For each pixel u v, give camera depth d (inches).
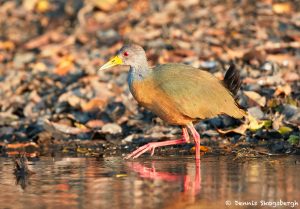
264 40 772.6
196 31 812.6
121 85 698.8
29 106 677.3
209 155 508.7
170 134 573.6
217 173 441.4
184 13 880.3
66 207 370.6
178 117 501.7
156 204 370.9
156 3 927.7
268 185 404.8
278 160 480.1
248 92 597.0
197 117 498.9
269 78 647.8
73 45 872.9
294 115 565.0
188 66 514.0
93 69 761.6
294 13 842.2
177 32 818.2
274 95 606.2
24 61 847.1
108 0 964.6
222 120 578.9
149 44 796.0
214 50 753.0
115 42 852.6
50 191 406.9
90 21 930.1
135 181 426.3
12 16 1026.7
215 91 502.3
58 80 752.3
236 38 785.6
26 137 607.2
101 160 506.6
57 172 461.7
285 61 696.4
